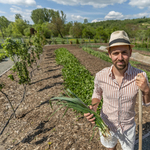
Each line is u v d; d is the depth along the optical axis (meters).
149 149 2.44
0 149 2.68
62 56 11.55
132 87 1.24
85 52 16.66
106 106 1.47
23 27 57.69
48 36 52.78
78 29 58.41
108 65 9.70
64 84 5.65
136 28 46.06
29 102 4.45
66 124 3.25
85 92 4.30
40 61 11.05
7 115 3.82
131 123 1.46
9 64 10.89
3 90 5.45
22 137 2.95
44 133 3.01
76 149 2.53
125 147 1.61
